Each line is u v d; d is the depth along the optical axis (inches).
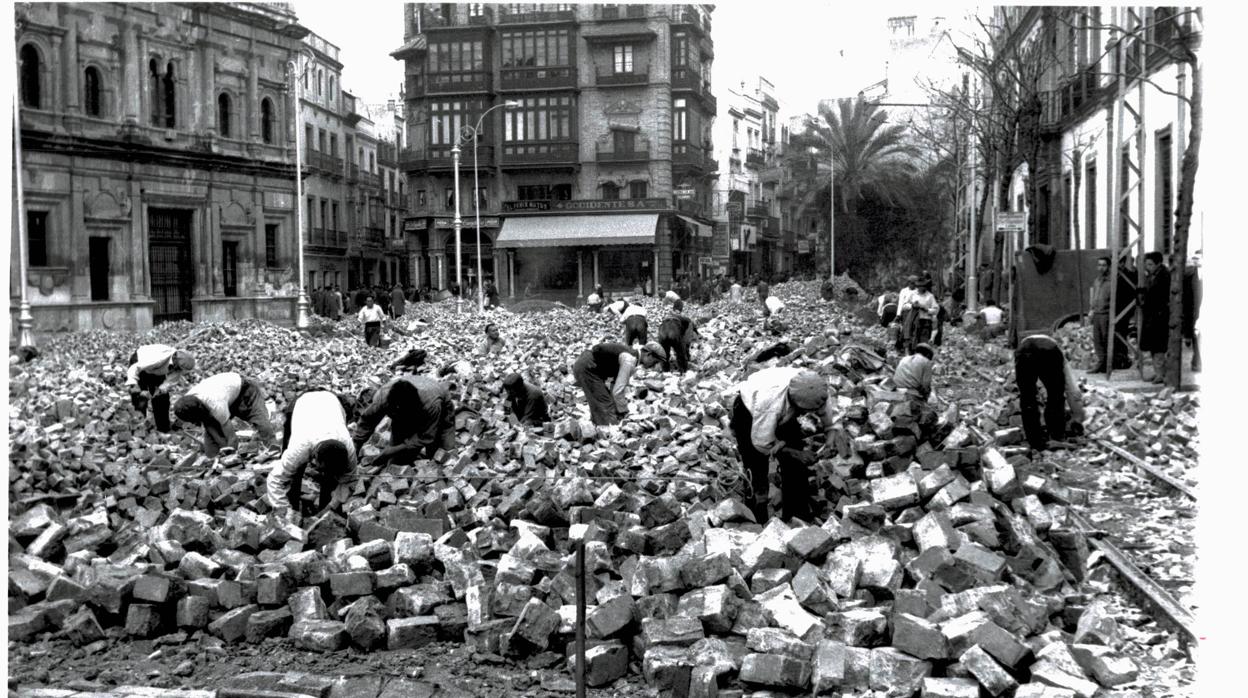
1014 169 985.5
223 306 1222.9
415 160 1731.1
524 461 425.1
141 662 250.8
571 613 246.1
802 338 861.8
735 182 2043.6
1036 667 215.3
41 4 948.0
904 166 1232.8
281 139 1321.4
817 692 215.5
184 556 292.5
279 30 1307.8
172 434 544.7
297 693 225.9
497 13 1656.0
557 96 1686.8
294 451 359.3
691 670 220.8
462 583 275.9
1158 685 218.8
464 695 226.1
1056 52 994.7
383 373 796.0
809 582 246.8
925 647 219.5
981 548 262.4
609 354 534.9
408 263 1788.9
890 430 424.5
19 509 371.2
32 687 234.4
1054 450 456.1
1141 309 608.1
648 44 1642.5
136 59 1080.8
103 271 1051.3
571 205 1699.1
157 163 1123.3
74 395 615.5
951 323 1071.0
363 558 281.4
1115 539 316.8
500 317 1396.4
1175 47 632.4
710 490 359.3
